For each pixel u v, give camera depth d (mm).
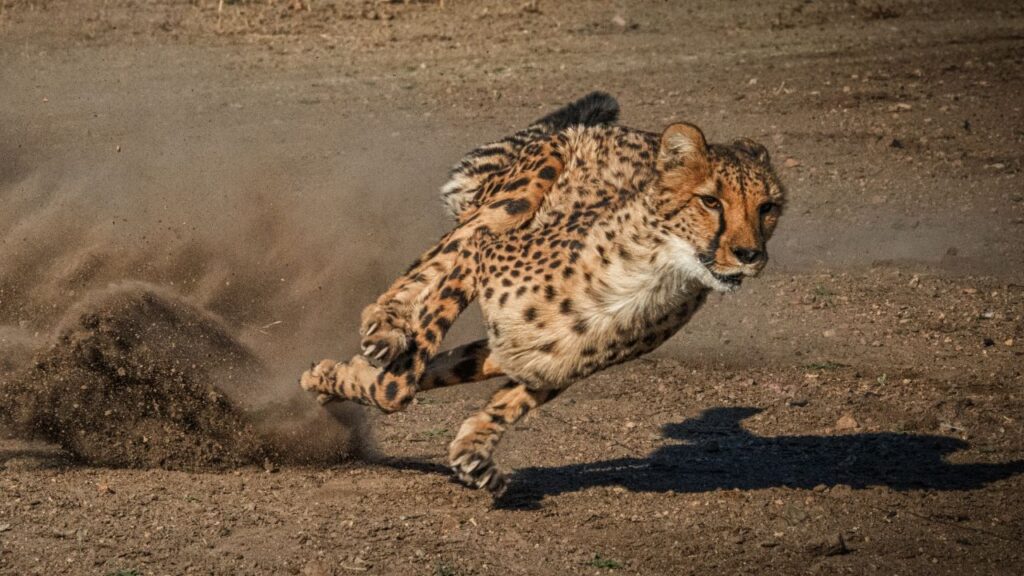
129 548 16203
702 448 20906
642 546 16922
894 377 24156
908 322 27188
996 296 28953
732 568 16312
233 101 43938
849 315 27703
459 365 17344
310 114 42812
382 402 16625
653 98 47656
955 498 18859
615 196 16641
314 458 19875
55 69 46844
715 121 44688
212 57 50469
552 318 16094
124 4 58656
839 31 61750
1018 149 42250
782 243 33094
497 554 16531
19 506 17281
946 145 42625
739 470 19938
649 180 16203
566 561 16406
